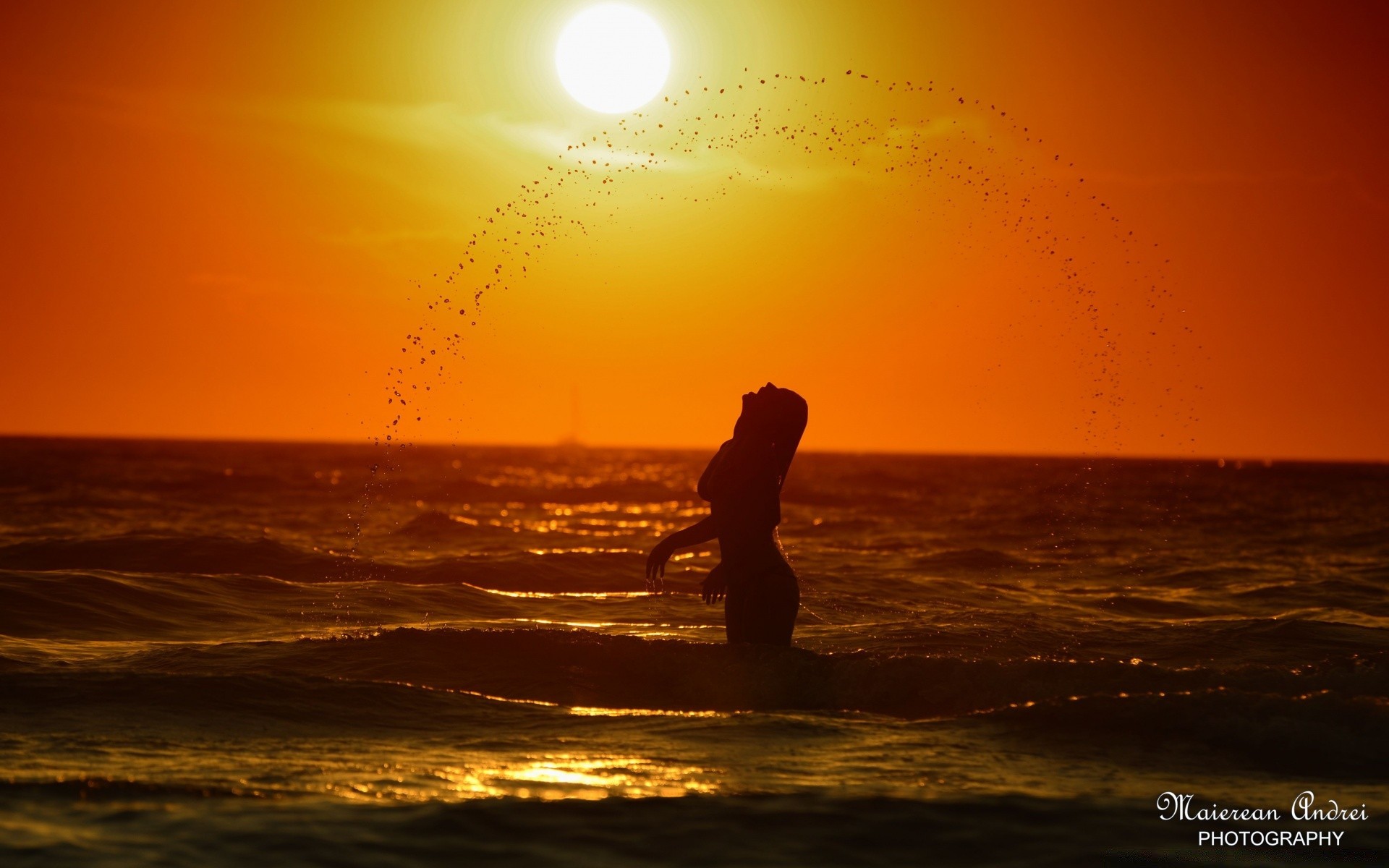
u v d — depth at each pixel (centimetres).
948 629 4425
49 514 12244
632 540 10119
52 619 4491
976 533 12281
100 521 11494
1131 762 2425
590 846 1880
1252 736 2573
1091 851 1905
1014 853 1892
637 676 3256
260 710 2797
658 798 2108
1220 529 13325
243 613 4875
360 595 5378
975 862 1856
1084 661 3450
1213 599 6394
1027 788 2208
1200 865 1853
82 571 5606
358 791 2138
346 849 1830
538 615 5056
